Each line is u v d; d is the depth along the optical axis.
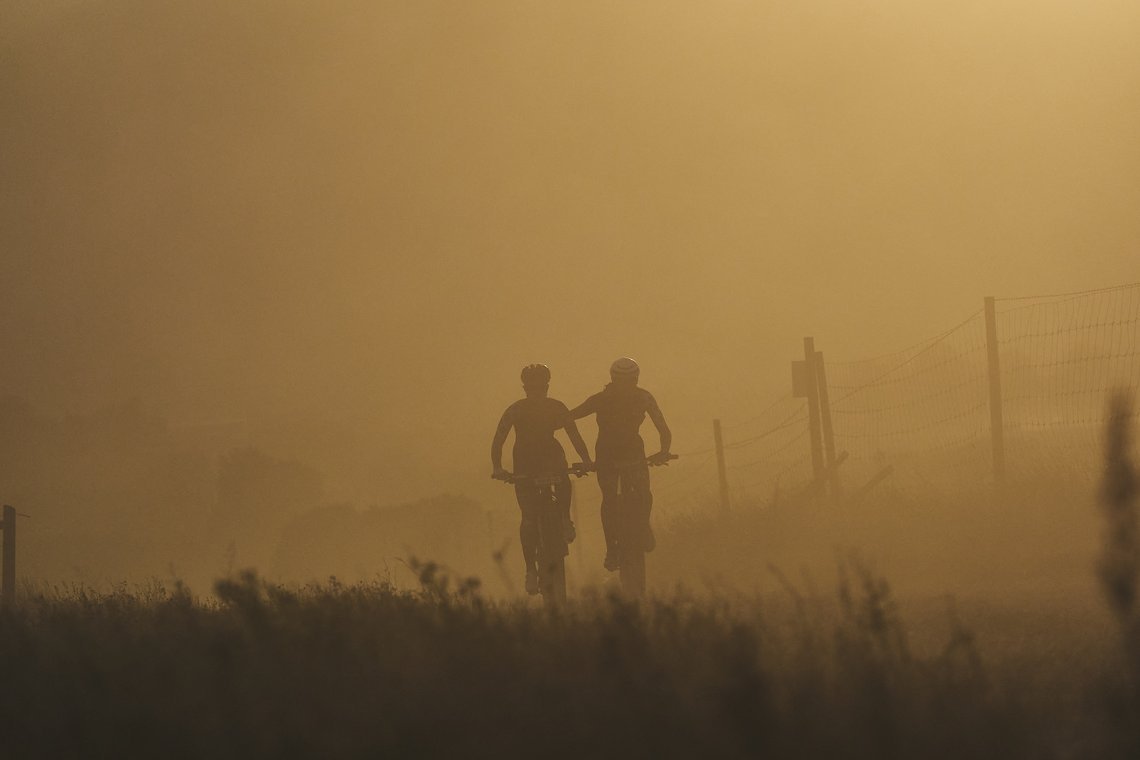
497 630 22.33
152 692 19.23
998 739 14.66
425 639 21.78
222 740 16.41
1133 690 15.12
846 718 15.13
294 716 17.19
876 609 19.64
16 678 22.25
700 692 16.03
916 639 23.14
